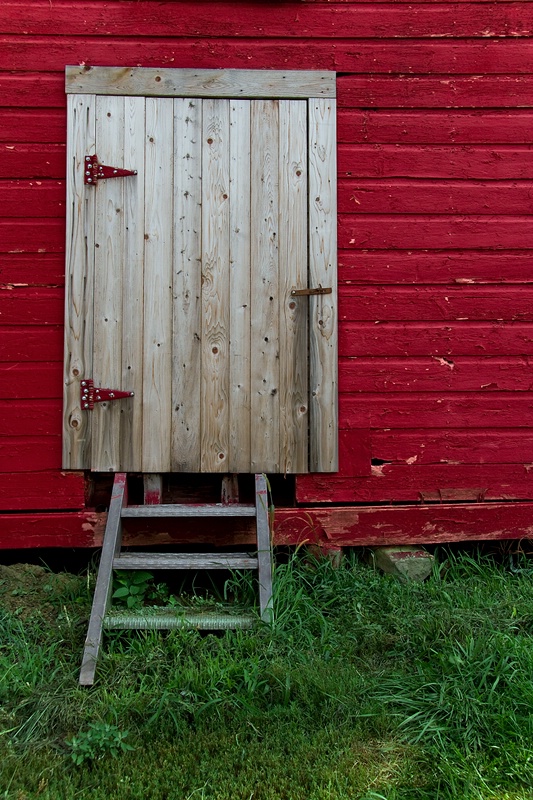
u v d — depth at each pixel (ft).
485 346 13.58
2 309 12.81
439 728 8.75
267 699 9.37
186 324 12.98
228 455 13.02
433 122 13.52
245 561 11.38
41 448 12.85
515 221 13.62
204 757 8.28
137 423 12.87
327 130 13.28
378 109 13.46
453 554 13.70
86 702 9.16
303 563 13.12
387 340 13.43
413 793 7.85
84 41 12.99
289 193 13.19
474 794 7.68
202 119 13.07
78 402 12.80
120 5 13.03
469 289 13.57
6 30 12.86
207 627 10.45
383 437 13.46
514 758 8.25
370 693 9.56
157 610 10.95
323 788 7.82
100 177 12.83
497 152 13.61
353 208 13.35
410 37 13.48
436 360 13.53
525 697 9.10
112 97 12.92
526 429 13.71
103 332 12.84
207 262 13.01
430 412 13.52
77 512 12.82
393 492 13.44
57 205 12.93
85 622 11.12
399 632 10.82
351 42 13.42
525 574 13.19
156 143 12.98
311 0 13.33
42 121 12.92
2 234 12.84
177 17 13.12
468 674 9.54
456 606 11.64
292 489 13.99
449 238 13.52
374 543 13.29
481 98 13.58
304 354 13.17
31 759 8.18
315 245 13.19
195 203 13.01
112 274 12.87
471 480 13.58
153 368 12.91
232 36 13.20
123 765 8.11
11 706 9.23
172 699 9.07
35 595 11.93
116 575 11.69
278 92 13.19
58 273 12.94
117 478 12.58
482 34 13.56
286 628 10.87
